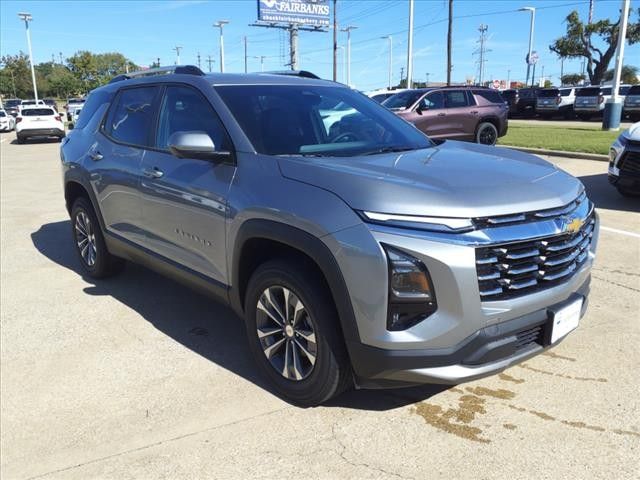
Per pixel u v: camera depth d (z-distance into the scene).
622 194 8.35
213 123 3.68
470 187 2.81
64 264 5.98
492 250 2.65
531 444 2.83
